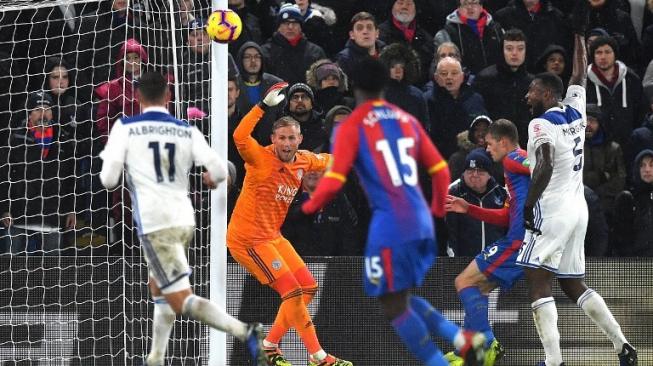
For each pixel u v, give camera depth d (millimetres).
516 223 28656
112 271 31641
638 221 35219
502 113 36906
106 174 23469
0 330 31531
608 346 31906
